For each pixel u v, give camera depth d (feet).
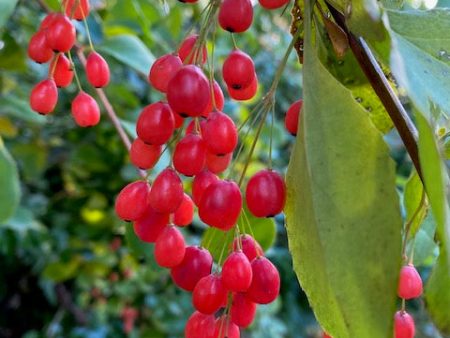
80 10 0.59
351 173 0.37
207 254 0.49
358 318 0.36
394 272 0.36
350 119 0.37
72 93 1.81
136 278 2.12
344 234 0.37
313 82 0.38
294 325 2.66
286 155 2.47
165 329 2.19
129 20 1.12
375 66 0.44
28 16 1.34
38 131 1.84
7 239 1.78
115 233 1.86
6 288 2.29
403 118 0.43
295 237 0.42
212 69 0.46
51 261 1.96
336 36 0.46
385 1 0.55
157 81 0.46
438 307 0.40
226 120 0.45
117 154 1.76
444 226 0.30
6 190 0.72
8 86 1.52
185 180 0.93
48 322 2.34
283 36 2.33
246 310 0.48
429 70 0.39
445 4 0.60
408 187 0.53
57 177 2.15
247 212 0.72
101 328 2.26
